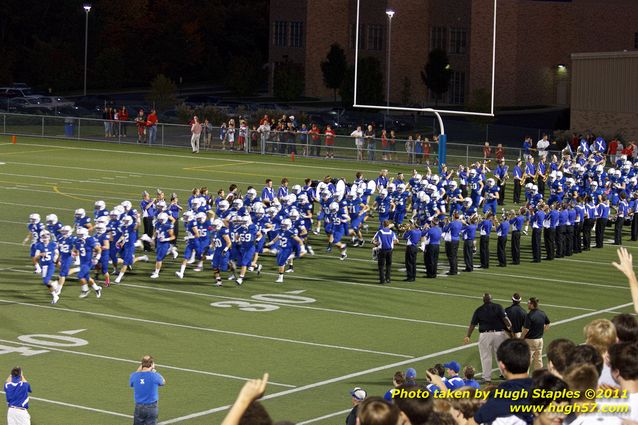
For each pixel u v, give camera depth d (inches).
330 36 4616.1
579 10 4279.0
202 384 1059.9
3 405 980.6
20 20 5315.0
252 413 360.5
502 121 4050.2
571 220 1851.6
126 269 1603.1
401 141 2933.1
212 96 4749.0
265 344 1217.4
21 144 3161.9
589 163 2365.9
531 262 1793.8
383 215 1989.4
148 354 1162.0
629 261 507.5
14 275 1561.3
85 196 2292.1
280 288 1523.1
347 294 1493.6
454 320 1355.8
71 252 1411.2
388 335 1272.1
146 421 905.5
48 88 5083.7
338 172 2753.4
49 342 1202.0
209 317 1338.6
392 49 4350.4
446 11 4259.4
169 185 2474.2
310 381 1078.4
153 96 4397.1
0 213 2075.5
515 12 4229.8
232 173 2699.3
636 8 4217.5
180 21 5438.0
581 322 1363.2
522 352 486.0
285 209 1726.1
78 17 5305.1
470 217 1689.2
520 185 2449.6
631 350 417.1
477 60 4224.9
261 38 5723.4
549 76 4330.7
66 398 1005.2
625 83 3289.9
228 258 1524.4
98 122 3275.1
